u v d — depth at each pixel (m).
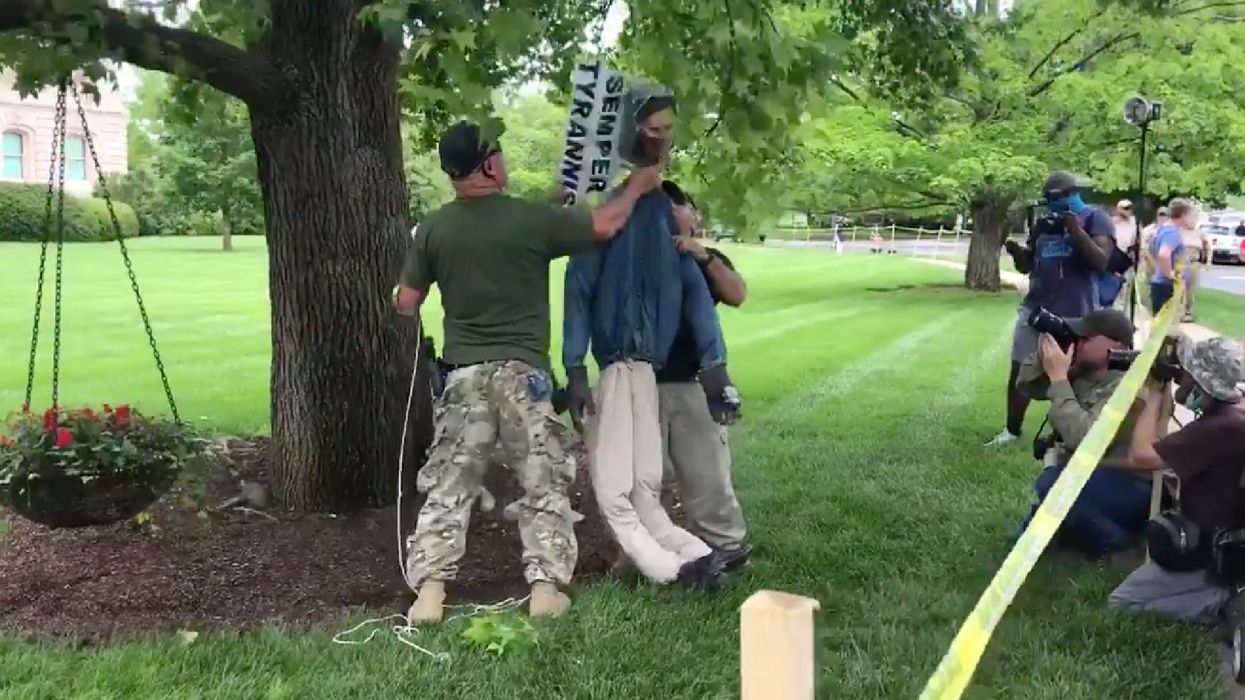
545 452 4.34
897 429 8.15
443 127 7.24
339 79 5.41
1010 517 5.70
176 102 7.35
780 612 1.65
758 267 32.31
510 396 4.30
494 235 4.25
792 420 8.52
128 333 14.25
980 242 23.83
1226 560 4.05
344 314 5.54
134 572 4.81
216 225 55.06
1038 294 7.04
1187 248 14.12
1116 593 4.44
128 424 4.81
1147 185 19.20
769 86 4.71
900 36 7.39
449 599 4.61
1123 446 4.91
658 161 4.42
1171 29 18.47
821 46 4.79
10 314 16.22
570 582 4.66
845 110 19.75
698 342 4.55
